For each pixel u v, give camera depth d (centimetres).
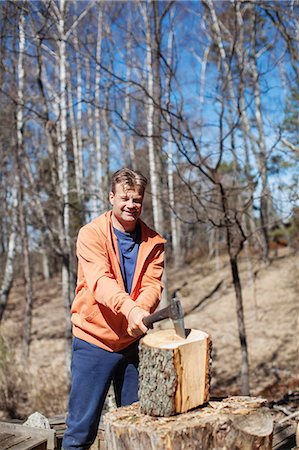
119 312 221
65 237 667
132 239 246
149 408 203
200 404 210
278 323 979
